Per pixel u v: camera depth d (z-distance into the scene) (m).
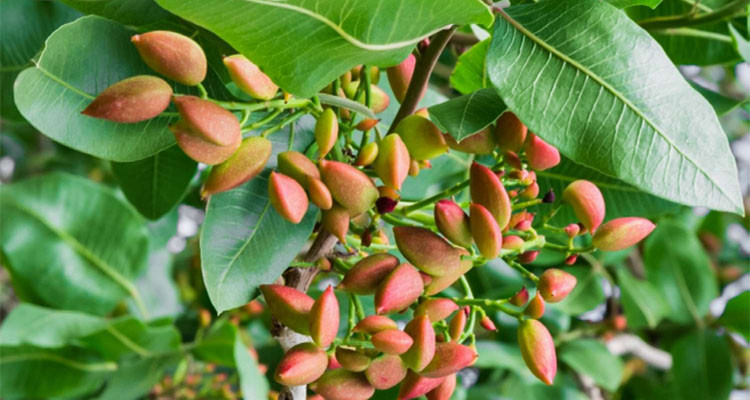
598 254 0.69
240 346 0.57
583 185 0.41
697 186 0.37
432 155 0.39
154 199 0.51
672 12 0.57
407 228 0.39
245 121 0.39
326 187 0.38
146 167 0.50
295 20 0.34
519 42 0.38
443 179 0.56
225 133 0.36
